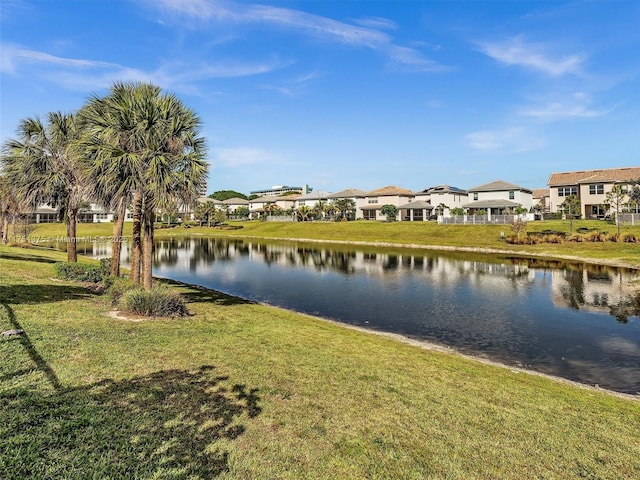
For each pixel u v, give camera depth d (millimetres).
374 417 5805
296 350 8945
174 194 12008
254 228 75625
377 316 16281
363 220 72125
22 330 7922
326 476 4258
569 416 6602
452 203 69562
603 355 11828
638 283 23109
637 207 44812
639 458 5293
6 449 4031
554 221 48750
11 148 17484
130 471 3922
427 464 4688
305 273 27922
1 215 30828
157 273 28031
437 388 7328
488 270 28578
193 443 4590
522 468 4801
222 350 8242
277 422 5336
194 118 13148
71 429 4559
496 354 11844
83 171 12266
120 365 6734
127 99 12156
